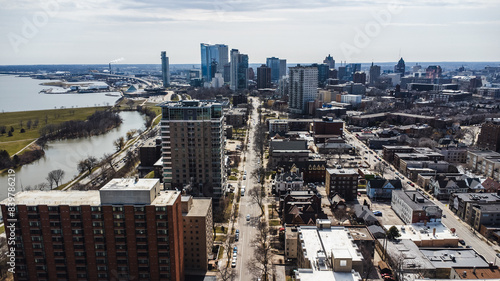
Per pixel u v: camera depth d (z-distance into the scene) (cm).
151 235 13962
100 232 13938
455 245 19488
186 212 17450
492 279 14775
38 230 13925
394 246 18438
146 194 13738
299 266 16812
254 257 18612
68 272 14350
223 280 16038
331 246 15725
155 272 14350
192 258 17412
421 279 14838
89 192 14912
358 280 13150
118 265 14300
